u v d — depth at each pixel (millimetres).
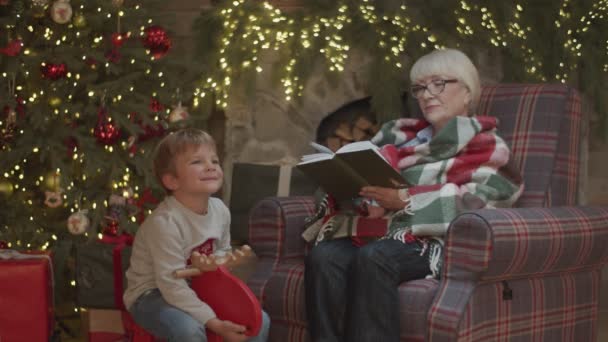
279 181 3881
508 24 3863
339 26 3762
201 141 2361
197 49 3914
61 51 3406
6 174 3477
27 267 2785
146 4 3887
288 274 2803
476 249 2385
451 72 2848
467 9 3826
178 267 2268
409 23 3756
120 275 2887
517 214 2504
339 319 2607
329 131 4062
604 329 3549
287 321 2797
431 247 2613
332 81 3887
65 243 3445
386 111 3684
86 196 3516
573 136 3006
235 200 3918
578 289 2814
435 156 2822
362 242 2721
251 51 3824
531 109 2979
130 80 3506
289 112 3932
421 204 2631
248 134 3951
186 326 2180
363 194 2645
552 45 4027
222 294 2236
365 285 2473
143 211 3621
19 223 3443
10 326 2783
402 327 2473
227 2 3895
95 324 2998
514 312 2551
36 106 3402
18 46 3293
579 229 2674
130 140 3559
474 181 2750
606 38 4152
